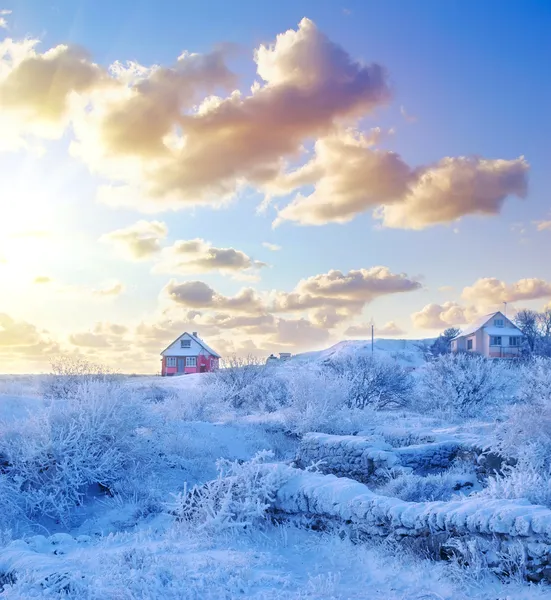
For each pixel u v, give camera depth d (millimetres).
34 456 12938
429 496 11391
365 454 14328
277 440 20938
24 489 13023
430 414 27297
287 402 27594
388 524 7883
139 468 14727
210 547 8445
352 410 23391
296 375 24688
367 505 8203
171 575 6680
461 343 68812
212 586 6461
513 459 12992
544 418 13469
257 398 30734
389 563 7383
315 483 9289
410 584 6809
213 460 17125
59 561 6820
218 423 21891
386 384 30391
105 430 14102
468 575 6656
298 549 8406
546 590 6090
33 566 6508
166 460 16078
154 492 13539
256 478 9906
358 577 7219
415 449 14812
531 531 6449
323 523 8852
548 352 60469
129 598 5926
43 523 12336
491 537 6762
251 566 7336
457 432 18250
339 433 20953
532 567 6352
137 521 12102
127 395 15781
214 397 27656
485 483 12539
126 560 7223
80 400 15062
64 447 13195
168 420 19375
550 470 11930
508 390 28625
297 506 9219
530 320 68812
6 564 6855
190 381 46656
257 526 9391
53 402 14266
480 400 27641
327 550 8125
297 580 7031
